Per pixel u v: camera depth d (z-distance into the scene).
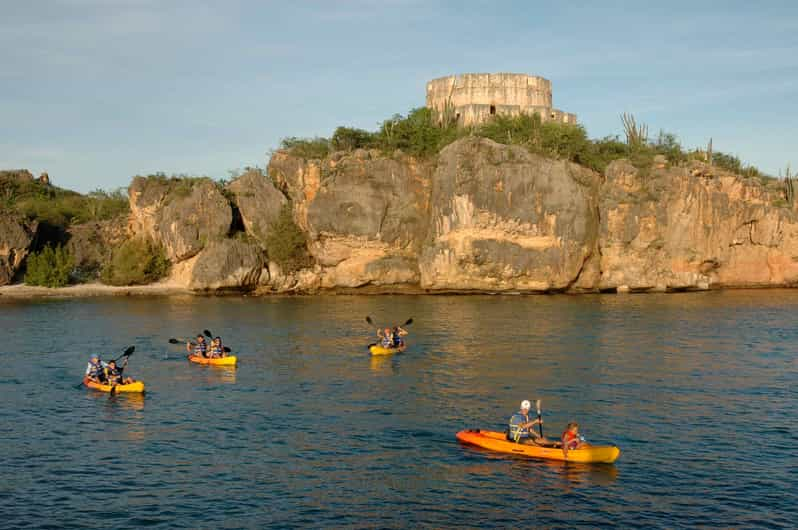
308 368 40.53
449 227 82.88
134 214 101.88
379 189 85.25
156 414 31.30
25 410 32.03
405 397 33.88
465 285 82.75
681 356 43.66
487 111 108.44
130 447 26.94
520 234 82.12
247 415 30.97
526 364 41.22
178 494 22.66
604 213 85.06
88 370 36.97
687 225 86.44
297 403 32.88
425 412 31.31
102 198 120.00
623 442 27.28
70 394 34.94
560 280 82.50
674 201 85.44
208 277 84.44
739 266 93.56
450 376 38.19
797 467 24.77
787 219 93.81
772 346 47.19
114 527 20.50
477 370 39.66
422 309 68.44
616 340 49.38
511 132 95.69
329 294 86.94
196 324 58.75
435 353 44.66
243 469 24.69
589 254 85.62
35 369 40.91
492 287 82.81
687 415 30.83
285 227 88.62
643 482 23.50
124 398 34.06
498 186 81.19
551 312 65.38
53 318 63.62
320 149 95.50
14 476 24.12
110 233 103.06
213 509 21.59
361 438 27.80
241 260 85.19
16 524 20.64
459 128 102.12
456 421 29.98
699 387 35.78
